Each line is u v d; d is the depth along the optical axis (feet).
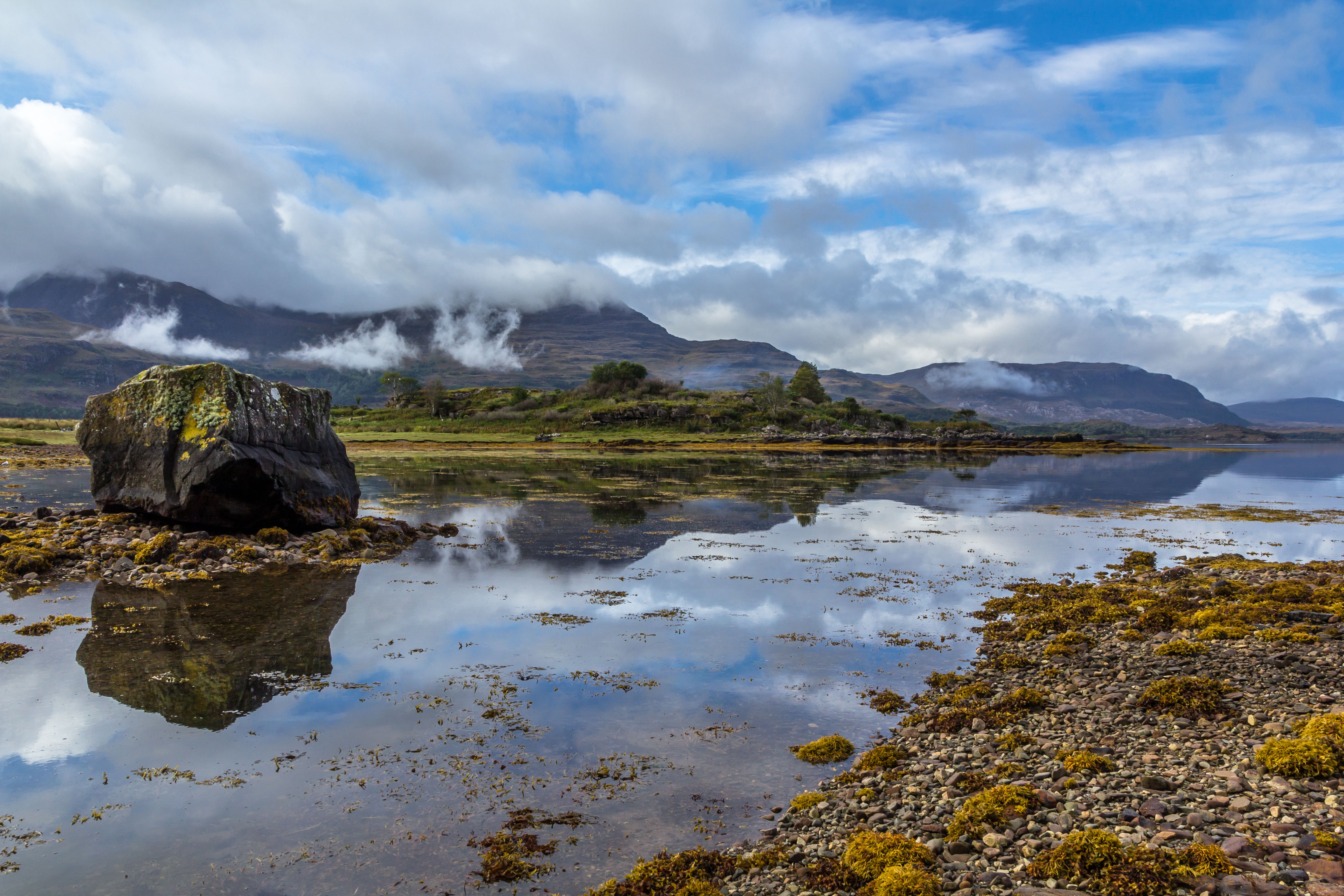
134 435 94.27
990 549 109.29
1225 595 72.90
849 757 39.50
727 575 87.40
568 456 386.93
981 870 26.22
